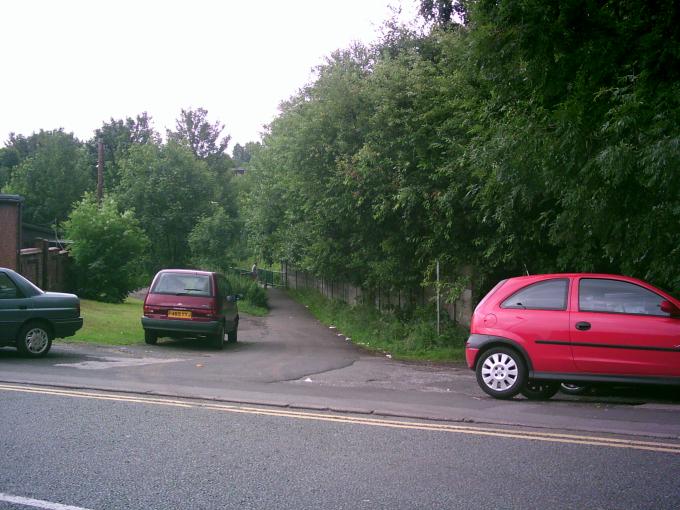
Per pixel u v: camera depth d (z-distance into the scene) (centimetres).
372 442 659
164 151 5381
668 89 891
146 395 882
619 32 953
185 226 5278
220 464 582
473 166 1245
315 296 4109
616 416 788
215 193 5625
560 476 555
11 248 2102
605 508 483
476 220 1552
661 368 851
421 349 1709
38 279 2456
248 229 4534
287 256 3547
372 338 2022
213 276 1636
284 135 2753
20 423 712
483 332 933
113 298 2958
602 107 959
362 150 1769
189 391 918
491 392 921
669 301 872
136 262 3116
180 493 508
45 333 1235
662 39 913
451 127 1497
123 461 586
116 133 8262
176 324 1584
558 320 895
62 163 6806
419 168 1627
